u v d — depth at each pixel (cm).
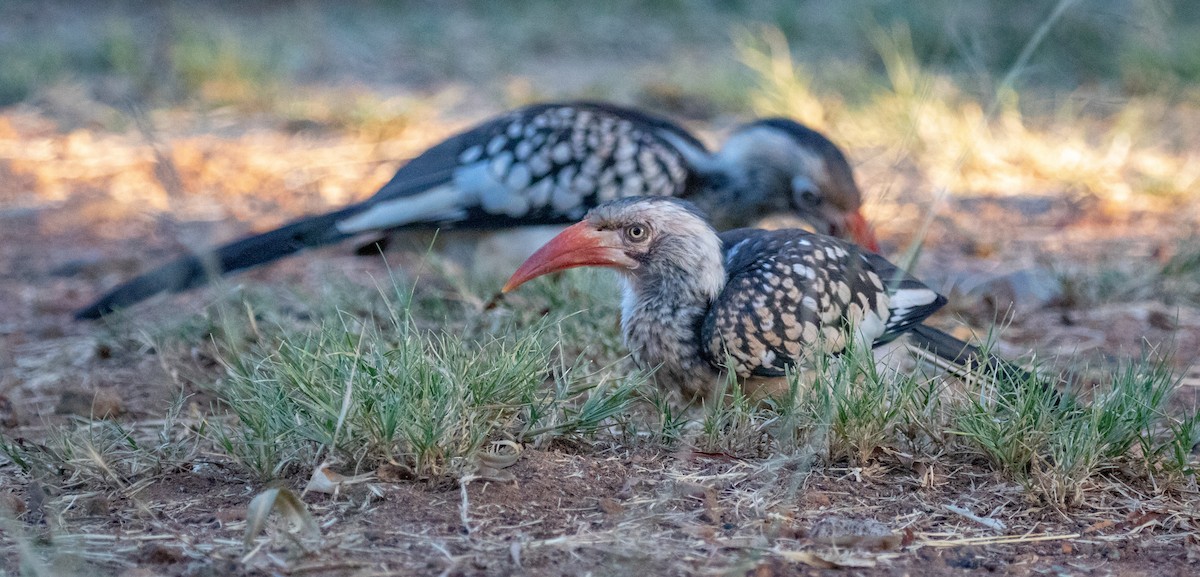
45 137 1884
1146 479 669
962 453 686
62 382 889
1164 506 643
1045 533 615
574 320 893
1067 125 1744
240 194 1585
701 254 743
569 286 975
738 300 727
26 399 858
